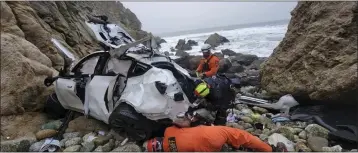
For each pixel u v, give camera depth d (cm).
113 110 499
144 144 479
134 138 492
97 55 582
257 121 592
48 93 635
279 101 652
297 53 725
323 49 650
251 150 434
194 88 514
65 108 606
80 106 580
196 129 431
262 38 3281
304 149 458
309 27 724
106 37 626
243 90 862
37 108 610
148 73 507
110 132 520
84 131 547
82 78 577
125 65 548
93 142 490
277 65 786
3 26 655
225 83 536
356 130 486
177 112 477
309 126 519
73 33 1102
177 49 3262
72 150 474
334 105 612
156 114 472
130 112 479
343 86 572
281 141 480
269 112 665
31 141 510
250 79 966
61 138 523
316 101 652
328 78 604
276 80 768
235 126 550
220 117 532
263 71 845
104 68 566
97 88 536
